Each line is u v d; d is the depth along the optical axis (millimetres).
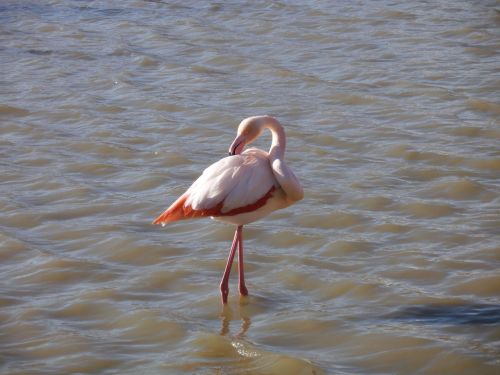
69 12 12320
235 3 12586
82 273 5988
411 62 9703
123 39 10883
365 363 5137
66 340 5348
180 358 5215
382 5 12219
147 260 6137
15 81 9359
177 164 7492
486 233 6297
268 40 10727
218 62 9906
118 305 5656
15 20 11914
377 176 7180
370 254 6133
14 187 7098
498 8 11914
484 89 8797
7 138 8008
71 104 8680
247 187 5375
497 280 5758
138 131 8117
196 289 5812
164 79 9383
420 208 6664
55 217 6652
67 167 7438
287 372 5078
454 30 10898
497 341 5242
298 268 5980
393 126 8086
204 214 5379
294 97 8812
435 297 5648
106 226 6496
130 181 7195
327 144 7793
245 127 5574
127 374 5090
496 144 7656
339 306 5625
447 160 7402
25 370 5113
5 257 6156
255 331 5422
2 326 5484
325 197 6871
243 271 5695
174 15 12000
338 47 10391
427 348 5199
